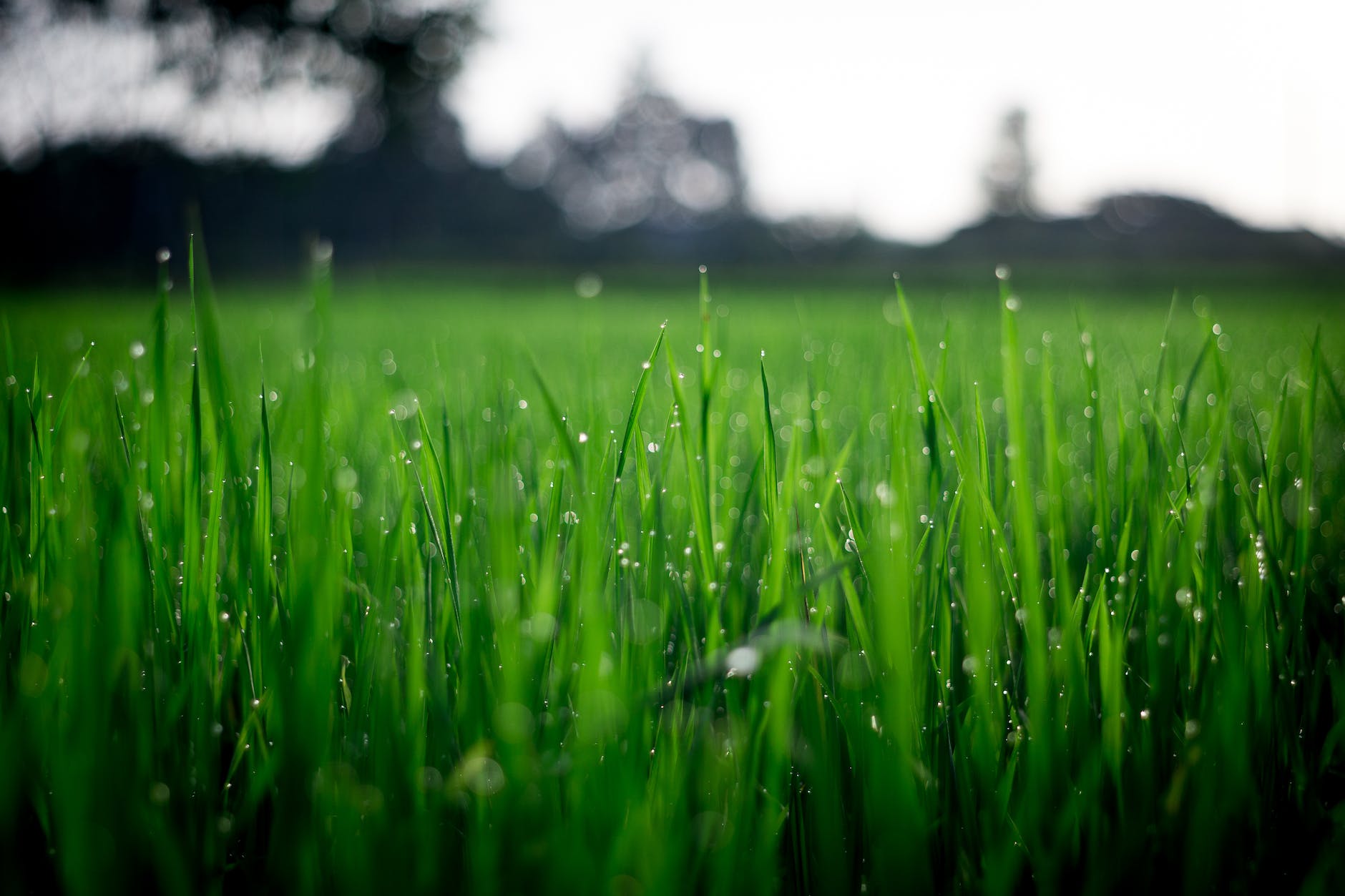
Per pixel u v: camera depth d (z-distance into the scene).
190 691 0.62
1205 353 0.67
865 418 0.90
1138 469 0.69
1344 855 0.57
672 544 0.75
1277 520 0.68
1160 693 0.62
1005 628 0.67
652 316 4.56
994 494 0.73
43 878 0.60
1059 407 1.29
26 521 0.69
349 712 0.62
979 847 0.60
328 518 0.61
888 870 0.56
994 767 0.59
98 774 0.56
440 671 0.61
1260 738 0.62
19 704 0.56
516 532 0.71
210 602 0.64
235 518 0.65
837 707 0.61
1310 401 0.67
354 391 1.28
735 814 0.57
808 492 0.72
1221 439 0.64
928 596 0.64
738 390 1.28
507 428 0.74
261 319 3.41
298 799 0.56
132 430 0.77
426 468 0.65
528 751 0.56
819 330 2.44
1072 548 0.79
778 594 0.60
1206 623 0.64
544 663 0.61
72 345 1.38
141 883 0.57
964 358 0.90
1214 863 0.58
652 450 0.83
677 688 0.61
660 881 0.54
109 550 0.58
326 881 0.58
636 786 0.57
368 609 0.63
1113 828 0.61
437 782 0.59
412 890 0.56
